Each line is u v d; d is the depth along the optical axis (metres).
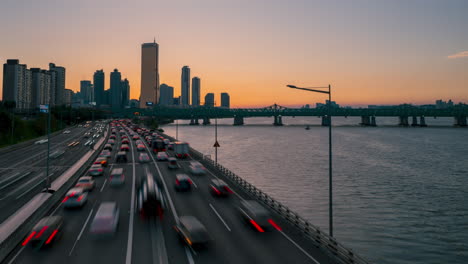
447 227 43.97
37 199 31.36
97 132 139.62
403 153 122.50
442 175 80.00
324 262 19.17
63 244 21.48
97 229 22.78
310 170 86.56
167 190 37.12
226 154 117.44
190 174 47.50
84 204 30.81
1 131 103.88
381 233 41.78
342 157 111.69
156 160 62.06
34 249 20.64
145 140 106.06
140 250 20.58
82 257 19.56
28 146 90.12
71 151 78.69
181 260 19.19
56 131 143.50
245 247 21.23
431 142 167.12
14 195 35.94
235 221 26.42
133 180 42.84
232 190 37.84
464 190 64.50
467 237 40.62
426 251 36.75
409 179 74.94
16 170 52.97
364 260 17.17
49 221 22.59
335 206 53.25
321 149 135.88
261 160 103.69
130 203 31.59
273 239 22.73
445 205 54.12
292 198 58.06
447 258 35.09
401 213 49.72
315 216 48.22
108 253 20.12
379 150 132.50
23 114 194.00
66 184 38.22
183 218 23.19
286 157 111.06
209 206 30.58
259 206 27.05
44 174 49.16
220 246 21.33
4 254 19.38
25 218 24.92
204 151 125.88
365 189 65.12
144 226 25.03
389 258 35.06
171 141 98.31
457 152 125.06
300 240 22.62
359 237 40.50
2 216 28.19
